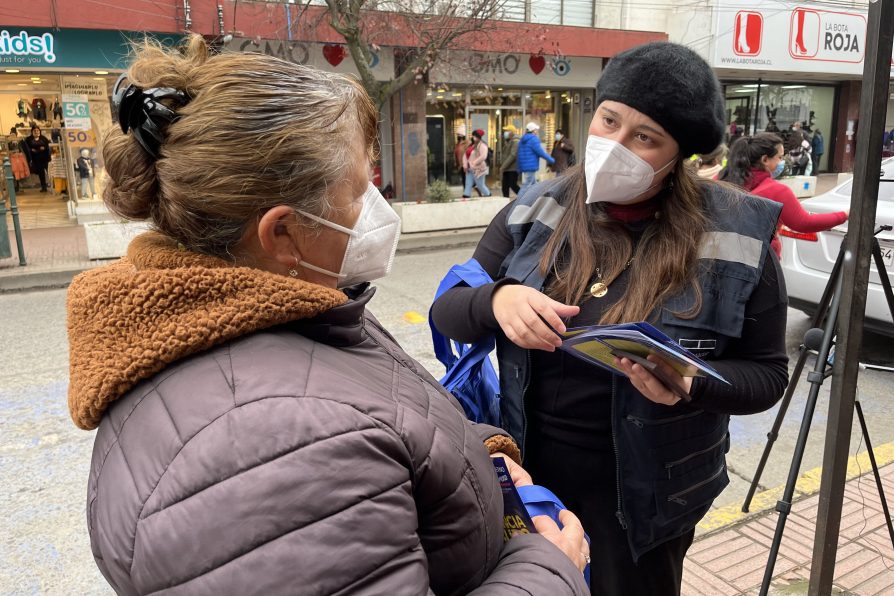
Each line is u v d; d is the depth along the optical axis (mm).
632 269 1474
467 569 871
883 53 1518
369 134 946
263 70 821
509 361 1583
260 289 786
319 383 752
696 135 1408
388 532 699
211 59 844
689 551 2590
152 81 811
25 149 14391
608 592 1583
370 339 966
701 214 1459
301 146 803
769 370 1448
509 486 1062
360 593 670
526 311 1331
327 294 830
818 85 20000
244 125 781
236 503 659
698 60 1409
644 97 1373
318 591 650
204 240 827
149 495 693
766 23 16234
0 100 13859
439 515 830
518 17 14266
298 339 828
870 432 3668
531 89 16203
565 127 16781
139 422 746
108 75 11719
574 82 15391
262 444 682
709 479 1542
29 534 2807
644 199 1521
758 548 2596
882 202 4840
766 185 4539
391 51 13008
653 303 1414
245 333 792
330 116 834
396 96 13695
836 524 1847
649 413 1418
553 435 1566
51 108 14148
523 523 1065
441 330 1619
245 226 829
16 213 7930
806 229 4449
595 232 1538
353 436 712
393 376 904
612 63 1471
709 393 1336
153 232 893
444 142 15641
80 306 802
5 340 5469
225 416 702
